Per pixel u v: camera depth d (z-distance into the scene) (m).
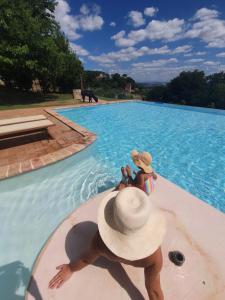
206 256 2.56
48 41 15.78
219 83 19.16
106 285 2.23
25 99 19.03
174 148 8.87
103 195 3.68
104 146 8.88
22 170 5.29
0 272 3.18
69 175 6.05
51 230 4.00
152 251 1.63
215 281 2.28
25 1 17.70
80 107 16.16
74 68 24.66
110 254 1.82
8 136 6.71
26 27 14.70
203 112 16.59
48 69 17.03
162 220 1.82
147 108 18.12
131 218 1.51
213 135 10.57
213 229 2.98
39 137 7.87
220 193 5.76
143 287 2.22
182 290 2.19
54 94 24.31
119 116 14.61
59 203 4.79
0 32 14.10
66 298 2.10
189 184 6.18
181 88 21.00
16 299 2.84
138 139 9.84
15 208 4.54
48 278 2.29
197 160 7.76
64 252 2.61
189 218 3.17
